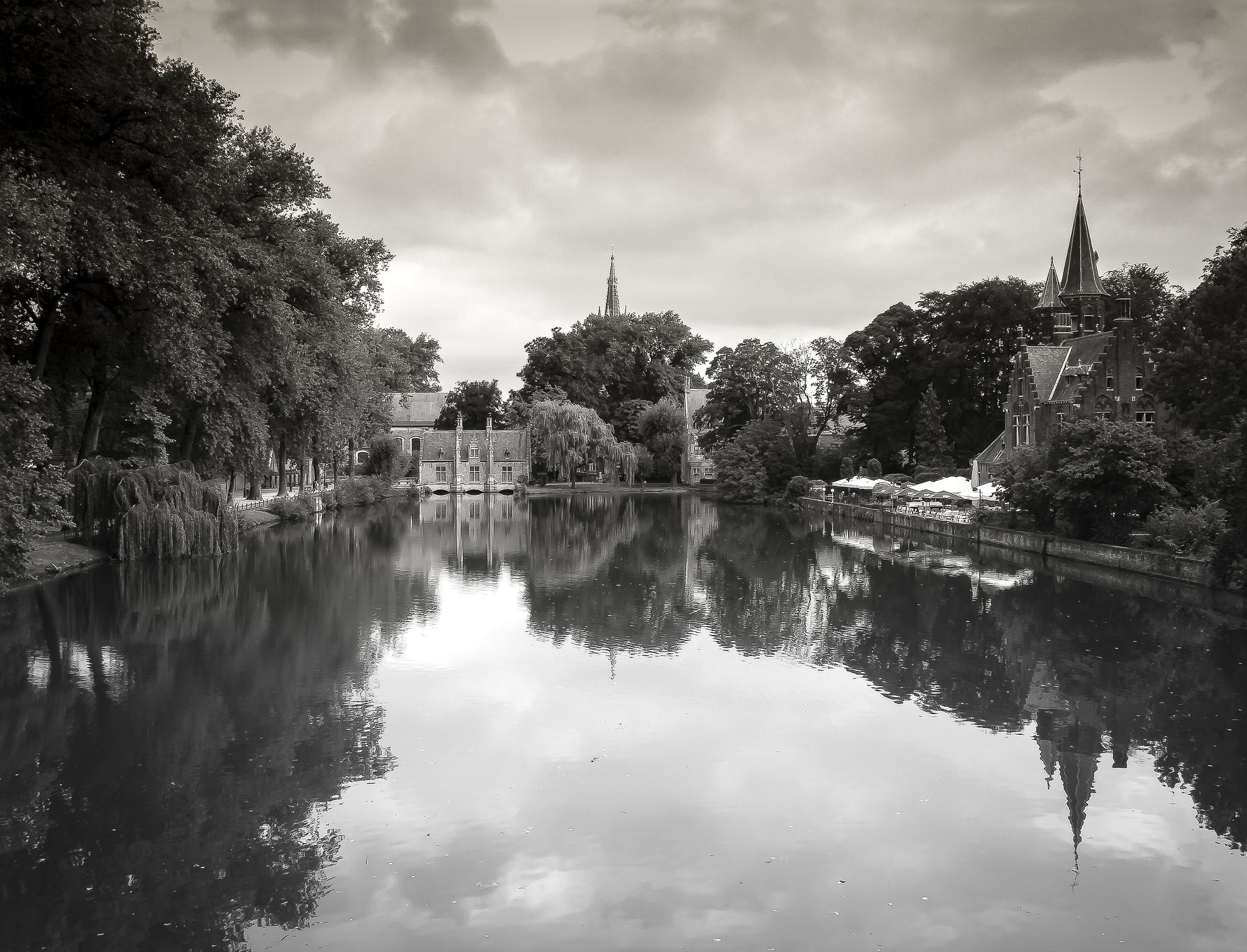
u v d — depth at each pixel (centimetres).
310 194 4184
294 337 4284
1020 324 7812
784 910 1141
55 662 2270
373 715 1880
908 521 6003
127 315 3353
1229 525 3127
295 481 8700
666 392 12788
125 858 1267
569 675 2194
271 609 2992
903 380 8488
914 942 1077
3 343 3262
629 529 6228
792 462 8962
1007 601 3183
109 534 3878
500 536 5634
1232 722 1856
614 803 1445
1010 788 1520
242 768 1584
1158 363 4578
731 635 2650
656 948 1061
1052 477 4197
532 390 12812
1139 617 2886
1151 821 1401
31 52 2452
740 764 1617
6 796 1467
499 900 1160
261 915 1125
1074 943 1078
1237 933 1102
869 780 1549
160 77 2892
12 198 2167
